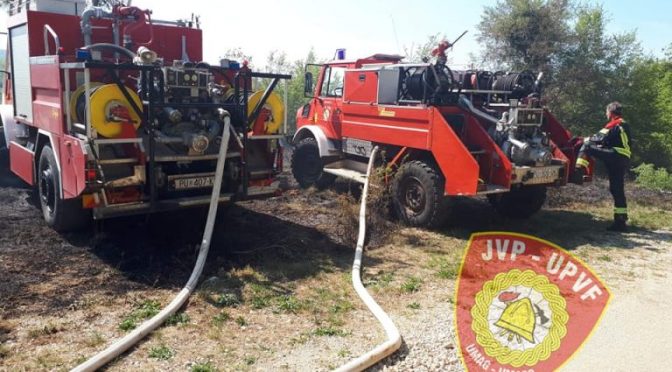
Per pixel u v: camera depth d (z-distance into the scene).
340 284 4.91
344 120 8.38
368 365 3.44
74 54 6.32
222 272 4.98
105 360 3.34
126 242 5.76
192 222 6.55
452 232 6.80
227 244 5.88
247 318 4.14
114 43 6.36
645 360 3.74
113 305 4.25
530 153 6.72
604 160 7.30
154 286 4.67
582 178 7.52
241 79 6.32
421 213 6.89
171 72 5.29
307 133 9.45
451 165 6.47
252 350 3.64
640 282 5.30
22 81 6.57
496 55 14.48
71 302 4.28
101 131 4.89
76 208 5.68
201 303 4.35
